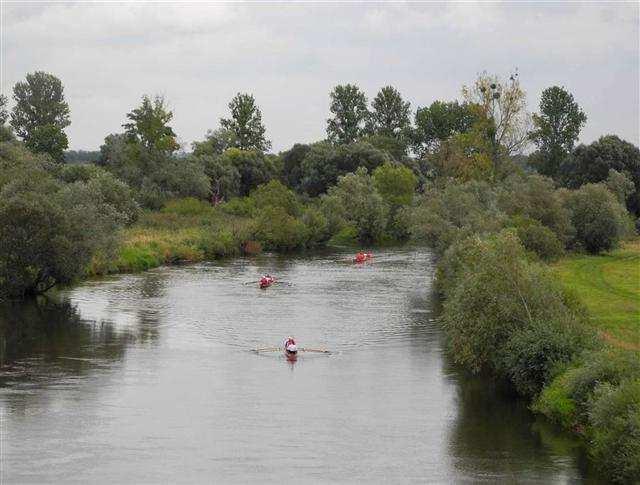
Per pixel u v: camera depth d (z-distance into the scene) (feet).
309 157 582.35
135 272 321.93
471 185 355.77
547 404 140.87
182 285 289.12
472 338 160.56
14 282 250.98
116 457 122.52
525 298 158.81
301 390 160.15
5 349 190.49
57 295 263.08
